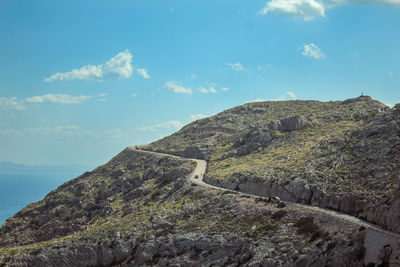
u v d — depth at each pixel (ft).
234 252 319.47
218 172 506.89
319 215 304.09
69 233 526.57
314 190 340.18
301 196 347.56
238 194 402.72
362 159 360.07
